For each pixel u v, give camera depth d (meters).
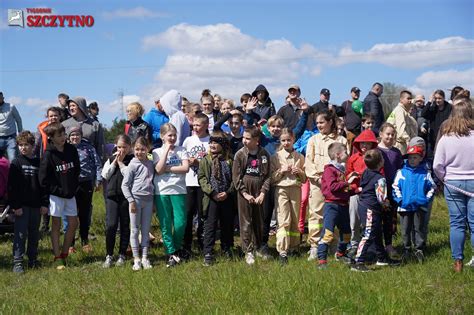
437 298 5.63
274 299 5.63
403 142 9.77
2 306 5.92
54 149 7.84
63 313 5.73
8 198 7.71
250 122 10.44
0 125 11.66
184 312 5.43
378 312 5.18
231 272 6.75
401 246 8.23
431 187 7.31
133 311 5.59
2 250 9.31
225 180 7.65
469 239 8.40
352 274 6.48
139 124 8.94
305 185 8.76
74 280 6.99
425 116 12.55
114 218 7.87
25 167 7.77
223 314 5.28
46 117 9.98
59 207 7.85
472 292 5.80
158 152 7.92
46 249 9.12
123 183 7.56
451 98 11.55
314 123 10.75
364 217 6.96
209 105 9.91
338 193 7.03
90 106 12.90
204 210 7.67
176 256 7.77
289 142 7.81
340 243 7.32
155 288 6.23
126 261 8.00
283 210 7.63
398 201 7.31
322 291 5.75
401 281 6.15
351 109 12.97
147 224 7.71
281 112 11.19
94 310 5.78
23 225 7.75
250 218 7.59
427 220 7.39
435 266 6.82
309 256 7.72
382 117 12.75
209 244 7.58
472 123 6.58
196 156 8.27
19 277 7.36
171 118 8.80
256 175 7.54
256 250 7.85
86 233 9.23
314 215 7.73
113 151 8.27
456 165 6.58
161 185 7.70
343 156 7.06
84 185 9.03
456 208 6.64
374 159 6.94
